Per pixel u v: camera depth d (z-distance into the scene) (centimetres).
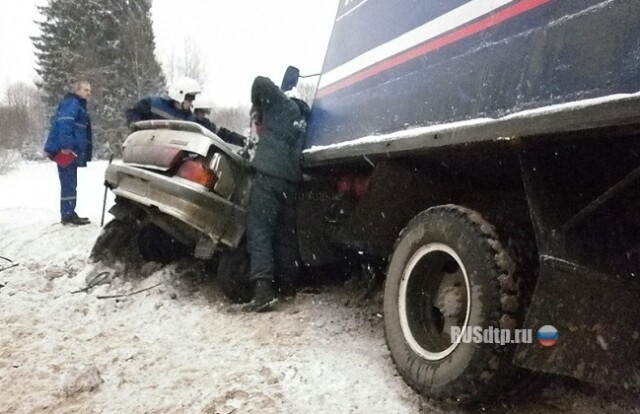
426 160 328
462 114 282
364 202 371
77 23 3064
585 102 213
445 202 341
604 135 218
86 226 693
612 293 243
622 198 232
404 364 297
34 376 310
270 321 399
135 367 324
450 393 264
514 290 251
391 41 354
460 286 288
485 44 277
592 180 249
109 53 3033
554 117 224
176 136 435
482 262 259
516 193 305
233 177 433
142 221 483
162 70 3431
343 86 408
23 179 1742
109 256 511
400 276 313
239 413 268
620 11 212
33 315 402
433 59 313
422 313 305
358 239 389
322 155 401
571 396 287
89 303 428
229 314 415
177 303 438
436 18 315
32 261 551
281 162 426
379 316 403
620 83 207
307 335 372
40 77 3347
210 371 315
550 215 243
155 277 476
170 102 627
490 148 273
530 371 266
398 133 324
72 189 696
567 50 231
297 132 434
